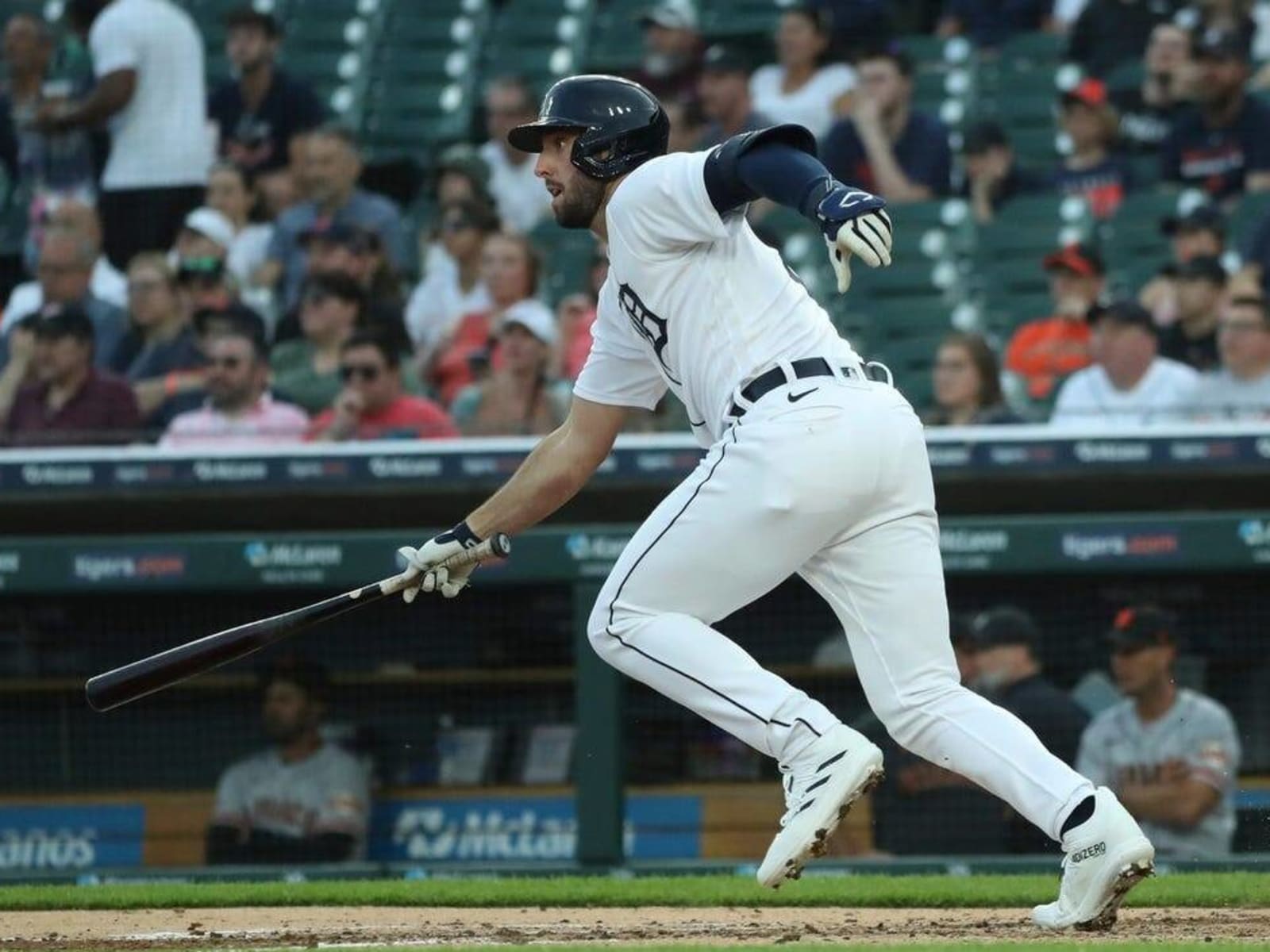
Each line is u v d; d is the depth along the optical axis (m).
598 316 16.06
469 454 33.16
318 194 39.59
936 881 24.61
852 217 13.06
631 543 15.08
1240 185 39.47
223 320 36.28
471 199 38.00
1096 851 14.30
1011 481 32.25
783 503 14.32
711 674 14.69
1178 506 32.44
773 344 14.72
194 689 33.19
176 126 41.25
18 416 36.25
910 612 14.81
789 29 41.81
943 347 34.22
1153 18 42.41
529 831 32.19
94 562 31.94
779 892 23.09
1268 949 14.01
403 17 46.53
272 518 33.94
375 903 23.23
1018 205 40.03
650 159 15.42
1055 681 31.61
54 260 38.66
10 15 44.16
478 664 32.62
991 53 43.41
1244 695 31.14
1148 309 34.47
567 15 46.56
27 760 33.53
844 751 14.30
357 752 32.56
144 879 30.55
